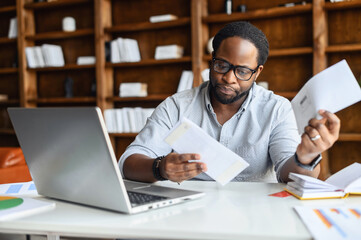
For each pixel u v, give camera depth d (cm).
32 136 109
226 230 82
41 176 116
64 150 102
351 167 130
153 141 161
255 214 95
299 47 358
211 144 117
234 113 161
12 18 500
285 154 143
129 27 405
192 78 378
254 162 158
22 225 93
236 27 147
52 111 98
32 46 471
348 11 343
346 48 326
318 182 112
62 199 114
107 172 94
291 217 91
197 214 96
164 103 173
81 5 452
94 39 448
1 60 509
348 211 94
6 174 249
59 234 93
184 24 386
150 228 84
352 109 347
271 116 157
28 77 466
